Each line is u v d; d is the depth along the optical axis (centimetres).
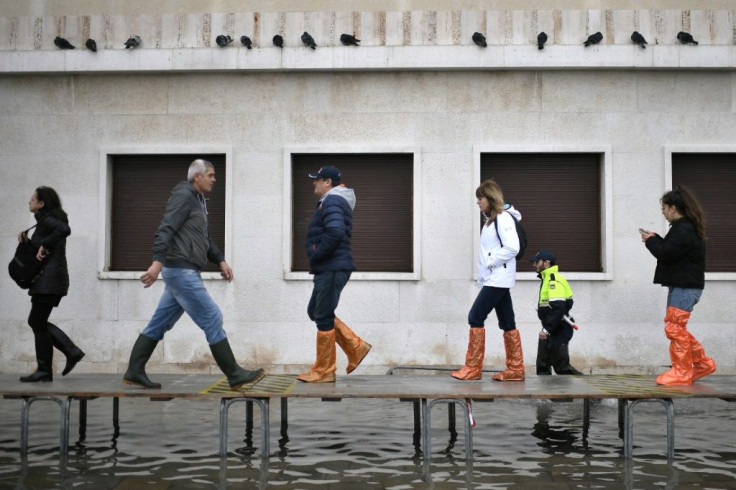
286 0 1334
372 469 712
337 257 838
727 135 1327
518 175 1345
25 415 771
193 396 758
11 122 1366
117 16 1345
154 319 796
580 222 1343
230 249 1334
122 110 1356
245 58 1323
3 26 1352
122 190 1369
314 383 843
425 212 1325
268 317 1325
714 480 675
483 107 1333
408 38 1323
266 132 1342
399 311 1316
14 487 646
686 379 835
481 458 761
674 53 1303
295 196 1352
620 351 1309
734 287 1304
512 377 879
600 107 1329
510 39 1320
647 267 1316
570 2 1321
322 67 1316
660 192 1324
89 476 682
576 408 1074
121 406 1080
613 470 711
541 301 1112
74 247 1347
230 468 714
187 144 1351
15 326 1337
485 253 867
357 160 1352
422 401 762
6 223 1356
